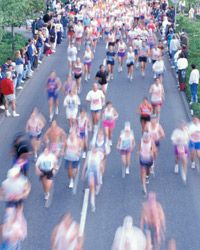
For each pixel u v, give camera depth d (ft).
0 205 94.32
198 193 101.40
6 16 187.73
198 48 209.56
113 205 96.37
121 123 134.51
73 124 112.37
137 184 104.06
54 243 70.49
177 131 106.11
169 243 78.33
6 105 137.90
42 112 142.00
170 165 112.16
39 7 225.15
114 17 236.22
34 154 110.63
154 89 132.98
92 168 94.48
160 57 165.07
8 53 193.16
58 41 223.92
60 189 101.55
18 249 78.02
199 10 303.07
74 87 124.57
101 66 145.28
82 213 93.50
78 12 248.93
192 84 147.95
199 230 89.04
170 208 95.81
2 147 119.55
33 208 94.94
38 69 184.14
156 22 259.39
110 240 85.71
